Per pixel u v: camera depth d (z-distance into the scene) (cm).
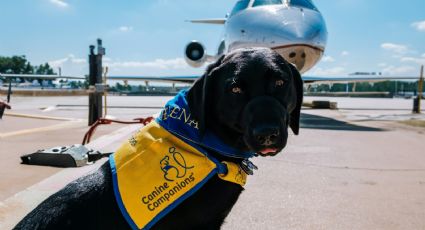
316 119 1591
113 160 245
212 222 239
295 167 652
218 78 231
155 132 247
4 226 364
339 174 604
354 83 2667
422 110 2341
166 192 229
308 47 1309
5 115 1533
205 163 233
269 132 201
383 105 3178
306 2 1453
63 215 222
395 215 421
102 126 1153
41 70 14925
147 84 2733
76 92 6206
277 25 1341
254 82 220
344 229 383
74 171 567
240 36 1448
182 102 248
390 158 739
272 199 474
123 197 226
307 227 388
